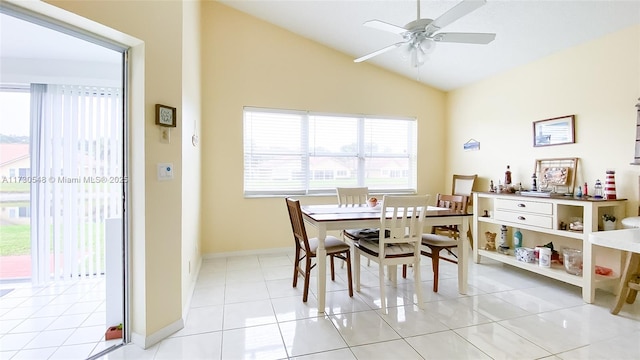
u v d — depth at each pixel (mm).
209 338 1977
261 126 3928
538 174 3295
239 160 3789
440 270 3369
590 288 2469
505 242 3506
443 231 3998
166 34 2008
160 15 1957
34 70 2936
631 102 2531
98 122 3100
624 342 1911
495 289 2791
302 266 3459
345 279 3082
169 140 2041
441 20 2041
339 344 1902
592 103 2809
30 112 2953
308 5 3293
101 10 1607
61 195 3006
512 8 2604
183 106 2270
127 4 1733
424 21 2137
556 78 3127
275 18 3732
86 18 1550
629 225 2281
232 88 3738
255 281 2977
